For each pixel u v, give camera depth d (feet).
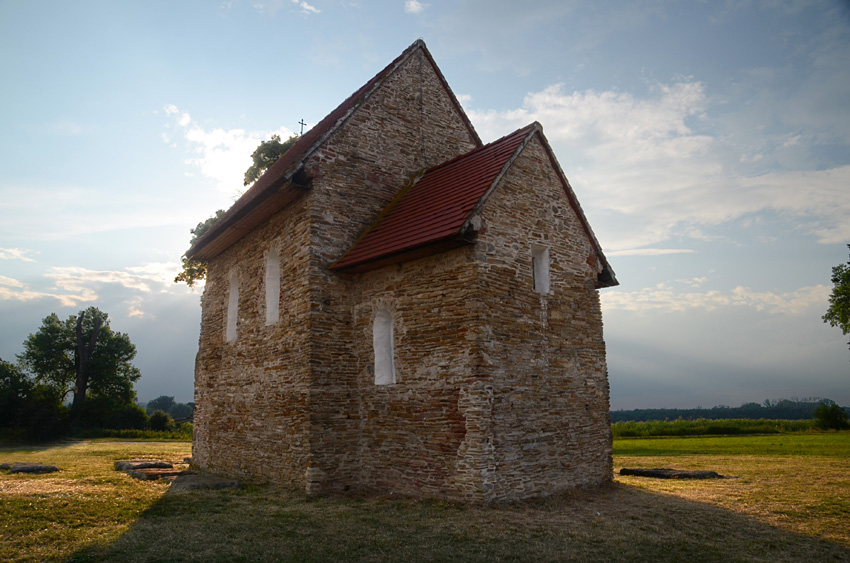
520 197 39.37
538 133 41.91
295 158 54.60
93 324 166.09
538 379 37.78
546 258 40.81
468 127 55.26
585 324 42.70
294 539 27.02
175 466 57.36
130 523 29.22
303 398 39.37
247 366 48.26
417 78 52.26
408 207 42.96
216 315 57.00
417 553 25.23
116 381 163.73
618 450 78.79
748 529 30.25
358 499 36.11
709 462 58.90
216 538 26.91
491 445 33.71
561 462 38.24
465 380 34.45
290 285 43.29
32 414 105.29
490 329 35.04
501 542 26.86
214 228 52.24
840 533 29.50
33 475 44.60
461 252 36.11
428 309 37.17
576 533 28.60
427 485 35.55
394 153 48.39
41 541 25.53
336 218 42.96
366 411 40.01
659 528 30.09
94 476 44.47
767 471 50.14
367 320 40.86
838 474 47.65
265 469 43.16
